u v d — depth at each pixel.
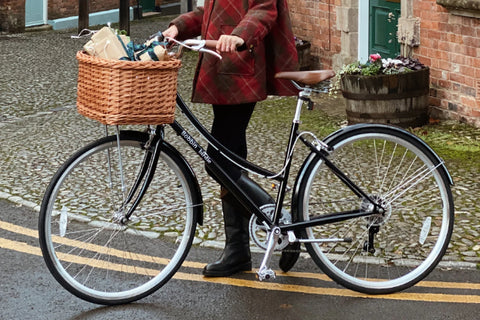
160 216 5.37
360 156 6.14
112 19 17.89
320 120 8.30
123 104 3.63
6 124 8.38
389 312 4.05
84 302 4.21
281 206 4.21
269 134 7.74
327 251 4.73
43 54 12.85
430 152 4.29
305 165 4.21
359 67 7.87
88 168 6.40
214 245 4.98
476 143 7.22
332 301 4.19
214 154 4.26
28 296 4.27
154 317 4.02
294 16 10.99
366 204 4.29
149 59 3.69
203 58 4.21
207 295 4.27
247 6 4.12
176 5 19.44
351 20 9.79
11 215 5.62
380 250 4.75
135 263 4.68
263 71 4.17
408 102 7.73
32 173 6.59
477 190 5.89
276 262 4.70
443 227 4.33
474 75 7.73
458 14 7.74
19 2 15.77
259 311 4.08
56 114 8.79
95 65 3.64
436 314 4.01
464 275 4.49
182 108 4.14
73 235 5.09
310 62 10.73
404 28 8.45
